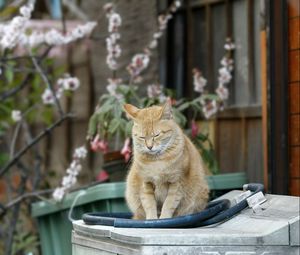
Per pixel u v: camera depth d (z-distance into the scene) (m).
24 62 9.30
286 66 5.95
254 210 3.90
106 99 7.57
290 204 3.87
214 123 7.47
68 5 10.69
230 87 7.45
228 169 7.28
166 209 4.43
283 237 3.48
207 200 4.64
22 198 7.36
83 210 6.18
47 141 11.26
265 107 6.26
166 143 4.42
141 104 6.57
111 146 7.63
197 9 7.89
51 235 6.71
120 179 6.52
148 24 8.34
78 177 10.17
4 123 8.92
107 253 3.74
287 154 5.92
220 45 7.62
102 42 9.59
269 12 6.07
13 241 8.27
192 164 4.56
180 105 7.12
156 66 8.20
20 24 7.18
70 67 10.67
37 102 8.80
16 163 8.23
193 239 3.44
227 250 3.45
